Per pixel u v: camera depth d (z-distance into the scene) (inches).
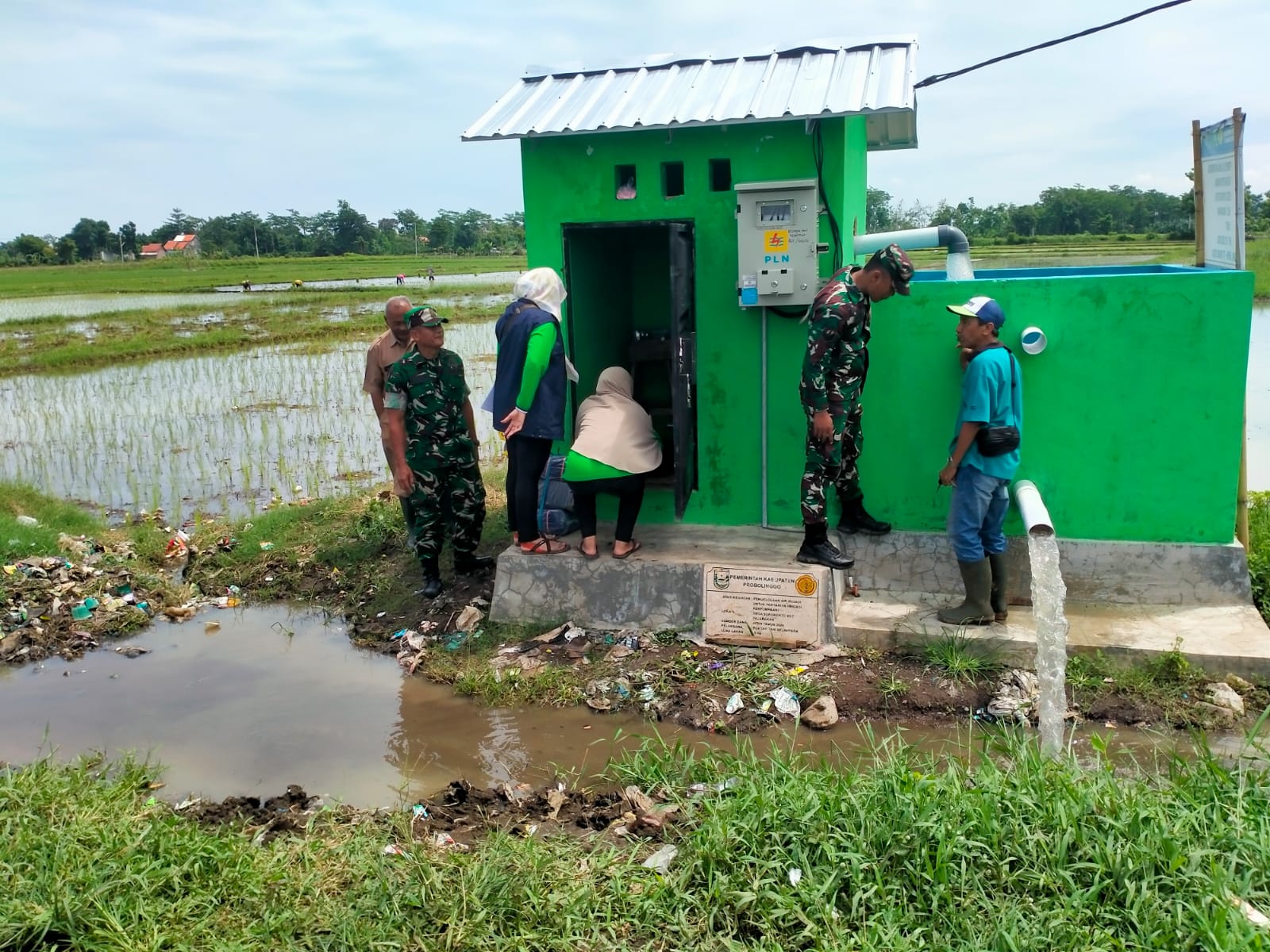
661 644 262.4
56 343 1017.5
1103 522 261.4
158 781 215.0
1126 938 138.1
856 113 241.0
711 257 272.2
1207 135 275.9
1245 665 229.6
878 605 263.7
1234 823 154.1
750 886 155.3
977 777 173.6
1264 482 392.2
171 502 433.7
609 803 195.3
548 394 262.1
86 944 145.0
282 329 1120.8
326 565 336.2
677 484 269.6
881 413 268.8
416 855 165.9
